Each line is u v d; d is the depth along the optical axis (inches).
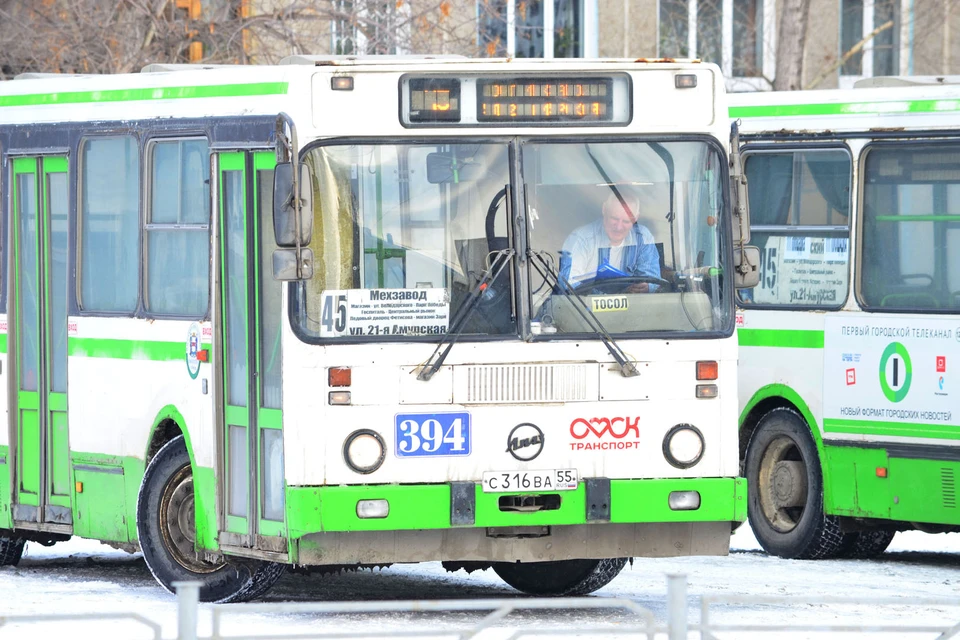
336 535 949.2
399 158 962.7
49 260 1193.4
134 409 1111.6
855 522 1355.8
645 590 1162.6
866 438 1315.2
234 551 1010.7
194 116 1053.2
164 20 2137.1
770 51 2871.6
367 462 947.3
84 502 1162.6
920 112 1293.1
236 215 1015.0
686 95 999.0
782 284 1386.6
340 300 951.6
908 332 1290.6
